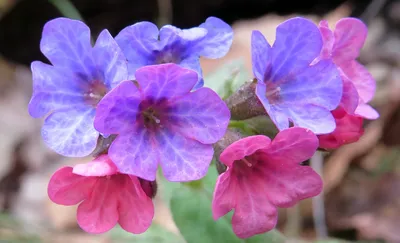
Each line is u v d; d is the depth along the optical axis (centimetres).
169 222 18
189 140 11
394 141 19
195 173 11
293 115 11
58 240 19
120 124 11
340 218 18
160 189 15
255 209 11
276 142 11
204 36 11
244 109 11
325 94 11
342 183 18
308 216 18
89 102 11
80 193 11
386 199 18
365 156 18
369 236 17
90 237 19
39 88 11
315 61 11
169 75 10
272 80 11
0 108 24
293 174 11
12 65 25
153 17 25
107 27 25
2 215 18
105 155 11
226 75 14
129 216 11
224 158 10
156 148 11
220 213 11
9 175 22
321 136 12
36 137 23
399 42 22
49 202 20
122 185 11
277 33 11
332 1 24
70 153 11
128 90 10
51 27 11
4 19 25
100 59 11
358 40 12
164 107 11
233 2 24
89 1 24
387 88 20
